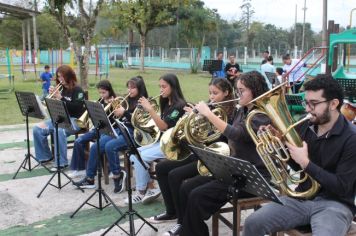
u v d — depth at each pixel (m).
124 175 5.00
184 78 22.91
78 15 16.66
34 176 5.63
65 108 4.75
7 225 4.16
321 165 2.79
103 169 5.29
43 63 32.50
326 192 2.83
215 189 3.26
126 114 4.90
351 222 2.83
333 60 10.77
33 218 4.32
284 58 13.02
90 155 5.04
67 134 5.86
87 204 4.62
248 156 3.29
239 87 3.21
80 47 16.55
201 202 3.25
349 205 2.80
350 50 11.19
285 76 11.60
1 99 13.30
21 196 4.92
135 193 4.89
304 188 2.89
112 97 5.42
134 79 5.08
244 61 28.02
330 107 2.66
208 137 3.66
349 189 2.67
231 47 37.47
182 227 3.38
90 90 15.96
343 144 2.70
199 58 28.59
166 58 32.94
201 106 3.30
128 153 3.69
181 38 30.58
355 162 2.66
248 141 3.24
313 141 2.84
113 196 4.87
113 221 4.22
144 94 5.11
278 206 2.85
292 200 2.88
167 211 4.14
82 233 3.97
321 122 2.69
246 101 3.18
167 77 4.38
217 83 3.69
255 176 2.57
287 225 2.83
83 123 5.46
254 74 3.20
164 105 4.52
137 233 3.94
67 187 5.19
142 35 27.02
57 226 4.12
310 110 2.68
